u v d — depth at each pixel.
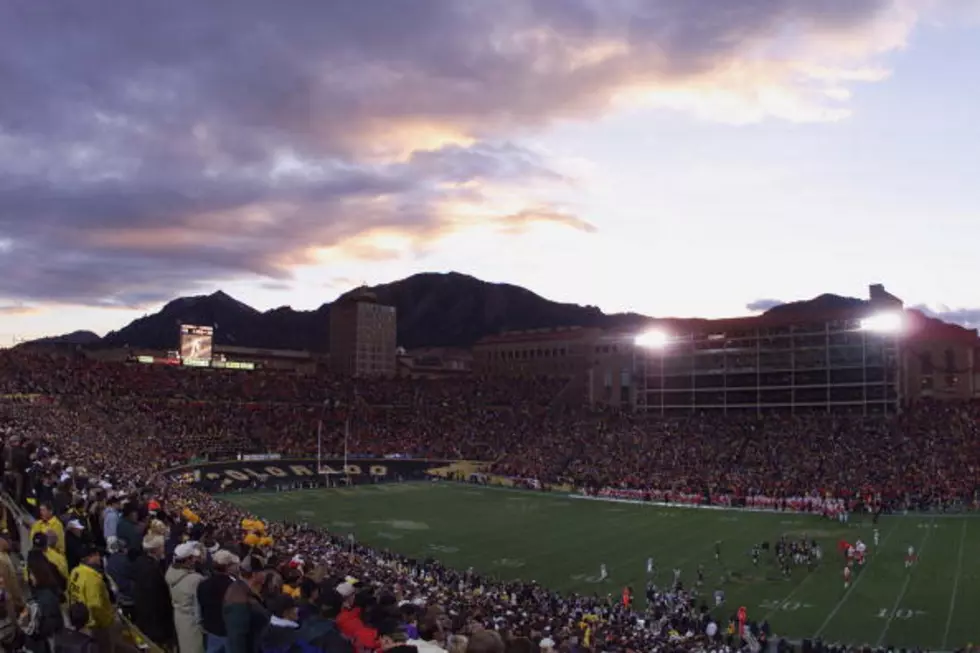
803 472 102.12
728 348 138.50
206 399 137.50
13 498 21.81
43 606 12.62
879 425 114.88
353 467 123.50
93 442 77.69
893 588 55.56
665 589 56.94
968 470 94.56
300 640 10.48
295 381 156.62
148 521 18.36
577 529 80.75
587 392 168.88
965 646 43.00
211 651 11.77
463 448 134.50
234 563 12.37
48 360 133.38
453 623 23.75
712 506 96.25
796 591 55.78
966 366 133.50
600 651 28.39
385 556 62.44
